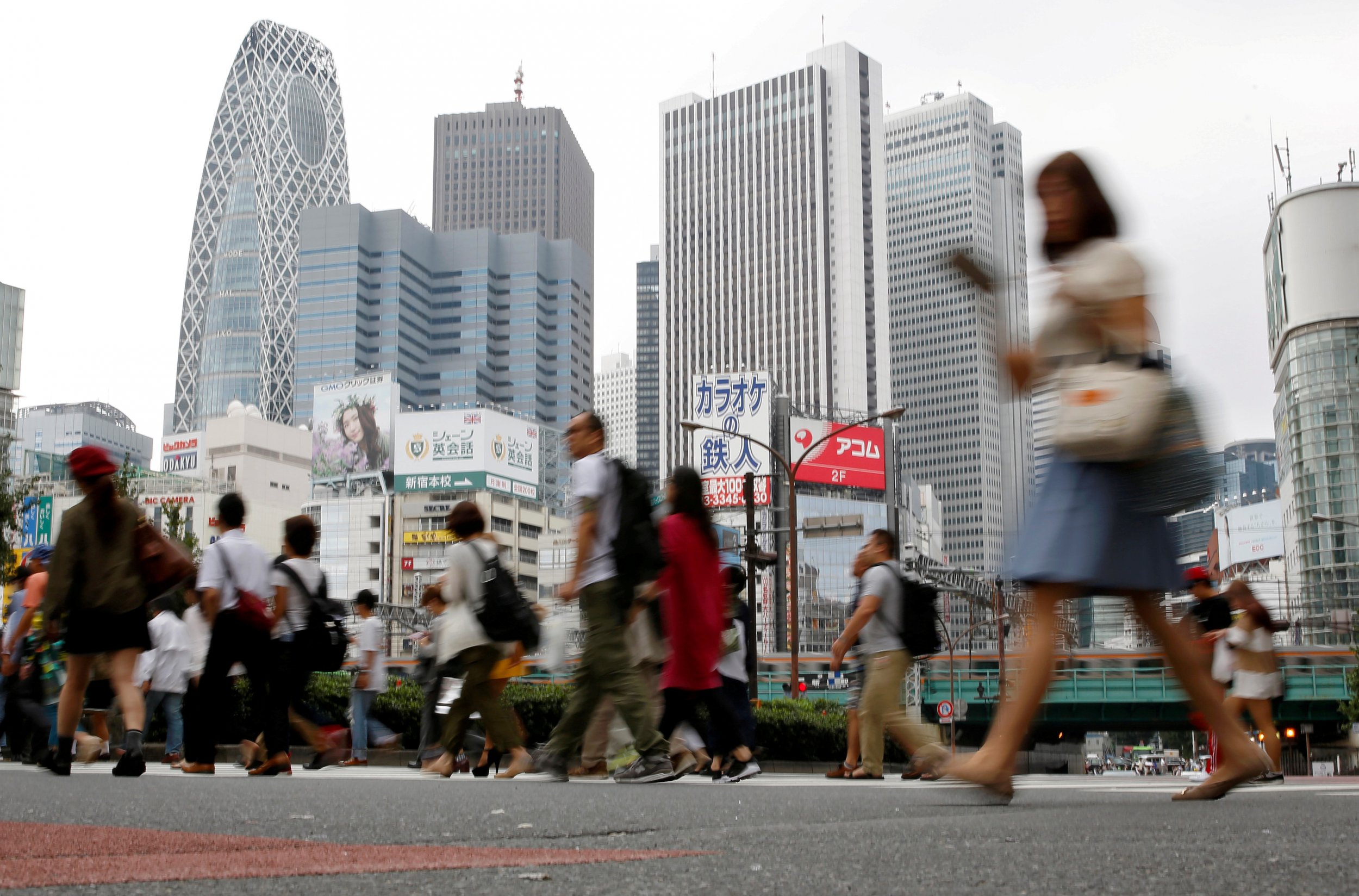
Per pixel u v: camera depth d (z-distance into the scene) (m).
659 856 2.56
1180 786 8.03
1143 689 53.56
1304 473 107.50
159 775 7.93
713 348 192.25
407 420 122.81
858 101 191.75
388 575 122.44
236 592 8.55
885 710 8.56
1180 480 3.68
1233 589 9.30
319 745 11.77
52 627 7.72
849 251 185.12
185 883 2.11
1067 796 5.28
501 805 4.21
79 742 11.23
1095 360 3.72
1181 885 2.10
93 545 7.52
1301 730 63.03
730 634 9.31
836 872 2.29
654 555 7.20
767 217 192.00
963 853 2.59
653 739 7.14
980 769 3.85
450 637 8.43
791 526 24.22
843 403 180.88
